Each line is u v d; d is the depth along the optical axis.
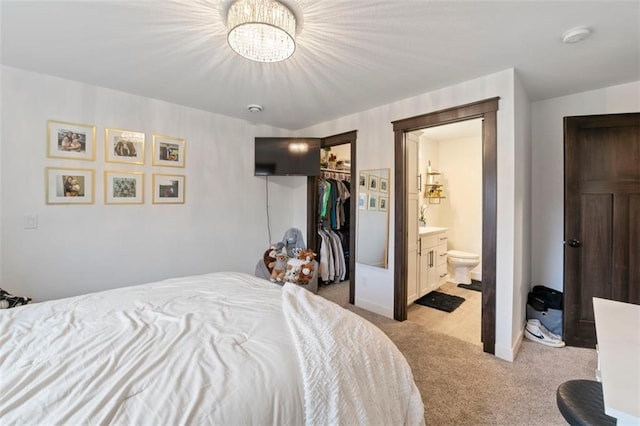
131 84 2.53
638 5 1.47
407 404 1.21
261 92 2.70
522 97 2.46
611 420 0.96
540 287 2.88
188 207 3.17
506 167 2.22
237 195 3.58
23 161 2.26
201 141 3.24
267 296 1.65
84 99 2.51
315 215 4.00
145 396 0.78
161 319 1.31
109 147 2.65
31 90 2.28
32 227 2.30
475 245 4.59
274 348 1.05
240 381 0.86
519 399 1.76
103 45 1.90
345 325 1.26
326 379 0.95
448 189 4.87
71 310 1.41
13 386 0.81
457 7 1.50
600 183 2.40
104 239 2.64
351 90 2.63
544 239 2.93
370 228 3.20
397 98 2.83
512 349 2.19
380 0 1.45
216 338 1.12
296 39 1.80
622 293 2.34
